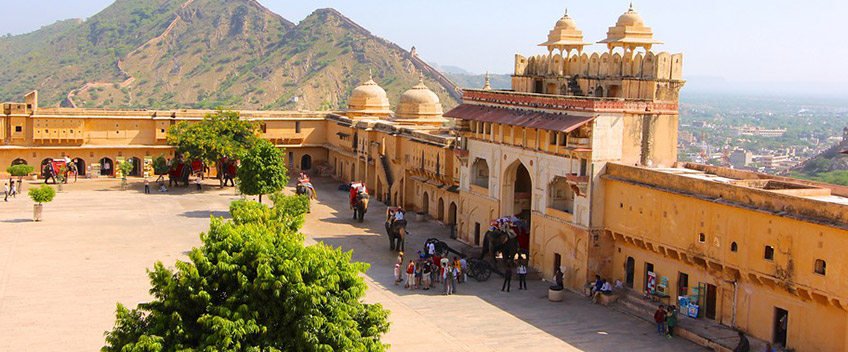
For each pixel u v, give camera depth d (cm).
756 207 2366
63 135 5575
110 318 2616
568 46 3681
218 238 1802
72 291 2908
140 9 18812
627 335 2588
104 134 5734
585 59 3500
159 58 16400
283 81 14425
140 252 3550
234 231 1795
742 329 2498
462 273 3269
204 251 1764
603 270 3061
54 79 15950
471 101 3900
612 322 2728
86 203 4778
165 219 4344
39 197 4178
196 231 4044
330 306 1720
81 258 3406
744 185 2706
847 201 2486
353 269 1858
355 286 1827
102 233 3931
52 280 3047
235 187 5406
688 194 2605
